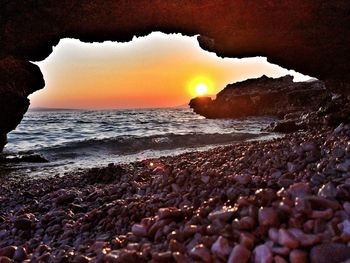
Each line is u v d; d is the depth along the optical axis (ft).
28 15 33.78
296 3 32.68
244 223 10.59
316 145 20.84
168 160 36.63
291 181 14.78
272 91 188.24
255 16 33.63
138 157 56.70
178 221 13.19
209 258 9.73
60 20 34.09
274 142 33.17
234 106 203.00
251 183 15.96
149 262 10.30
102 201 21.86
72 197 22.89
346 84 39.73
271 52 36.99
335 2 32.50
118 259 10.59
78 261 11.74
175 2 32.68
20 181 40.06
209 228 11.31
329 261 8.61
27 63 45.47
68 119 225.76
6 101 47.42
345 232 9.29
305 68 38.27
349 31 33.73
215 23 34.30
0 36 34.53
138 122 173.68
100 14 33.55
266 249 9.31
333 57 36.17
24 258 13.53
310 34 34.65
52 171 47.16
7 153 65.57
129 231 14.96
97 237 15.06
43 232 17.42
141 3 32.76
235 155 27.68
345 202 10.85
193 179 19.85
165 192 19.44
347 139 19.72
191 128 122.31
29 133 115.34
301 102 163.22
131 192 22.43
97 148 69.36
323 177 14.14
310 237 9.25
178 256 9.93
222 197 14.56
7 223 19.15
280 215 10.63
